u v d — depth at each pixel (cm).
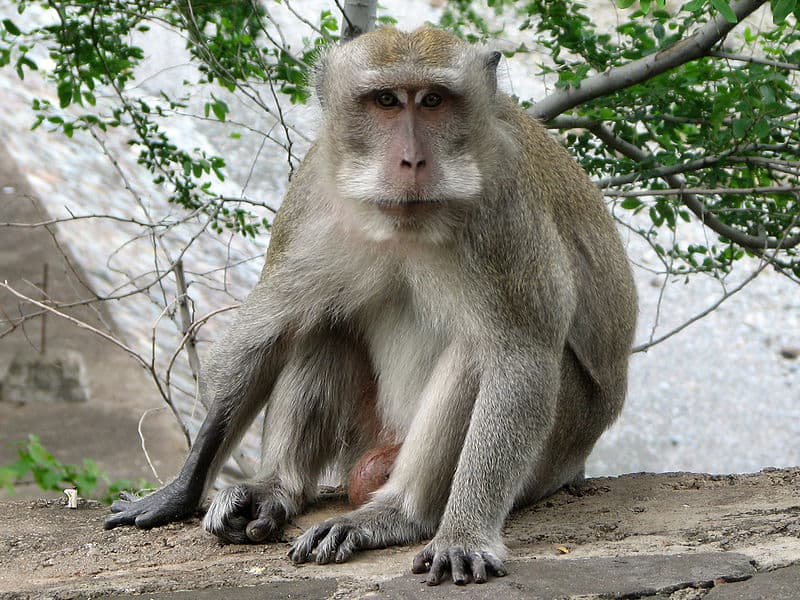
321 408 976
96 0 1361
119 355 2450
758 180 1434
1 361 2338
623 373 1055
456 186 816
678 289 3356
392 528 863
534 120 1013
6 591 757
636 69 1287
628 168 1420
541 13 1406
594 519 930
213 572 798
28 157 3017
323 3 2508
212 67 1366
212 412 944
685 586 705
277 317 932
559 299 891
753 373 3017
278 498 920
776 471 1112
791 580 703
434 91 820
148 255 2700
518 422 855
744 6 1229
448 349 898
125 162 3075
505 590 718
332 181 867
